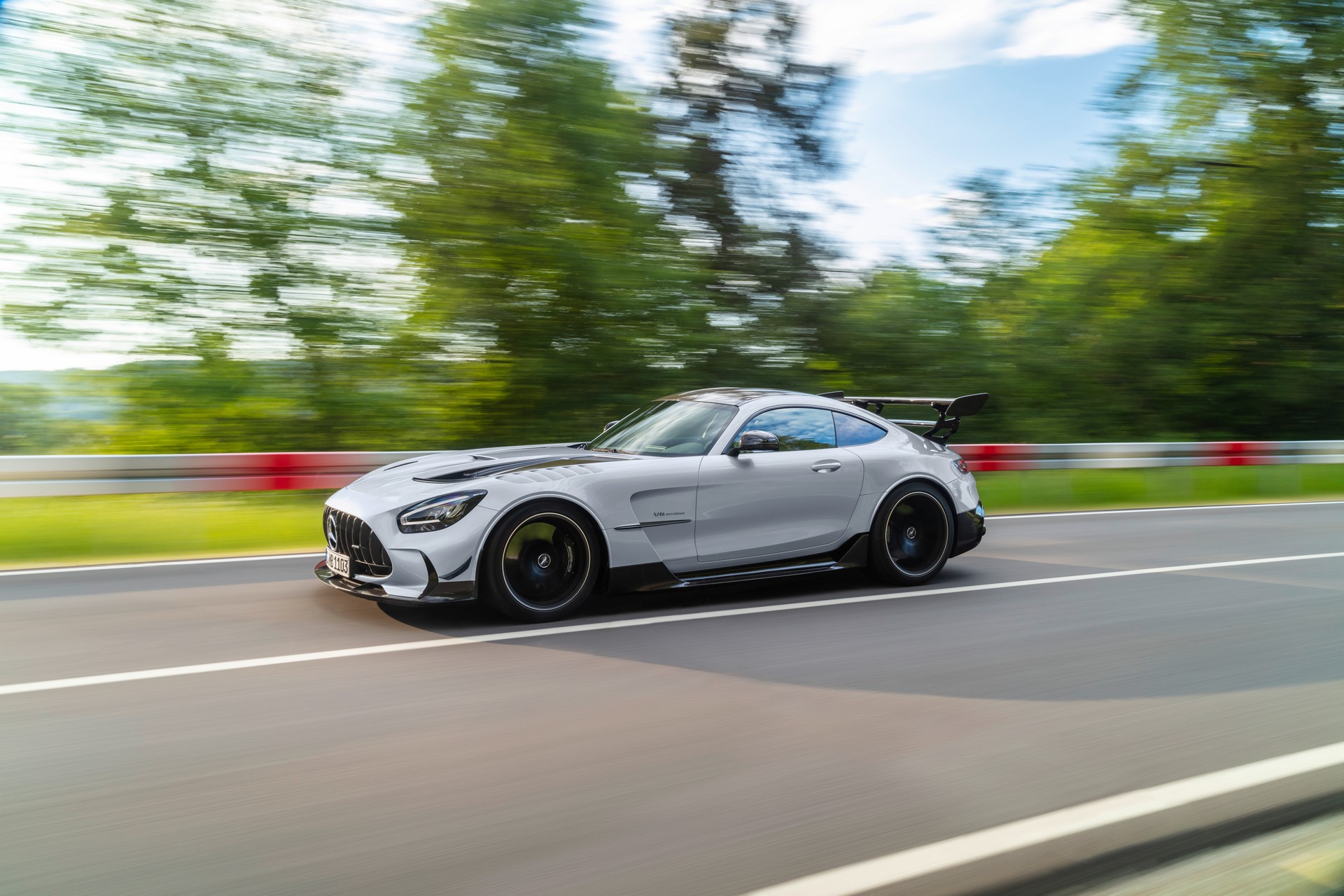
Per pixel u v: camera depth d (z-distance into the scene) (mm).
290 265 11992
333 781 2678
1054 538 7734
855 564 5391
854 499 5336
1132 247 18094
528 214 12602
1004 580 5797
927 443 5879
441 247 12305
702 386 14242
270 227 11719
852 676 3748
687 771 2777
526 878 2154
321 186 12125
